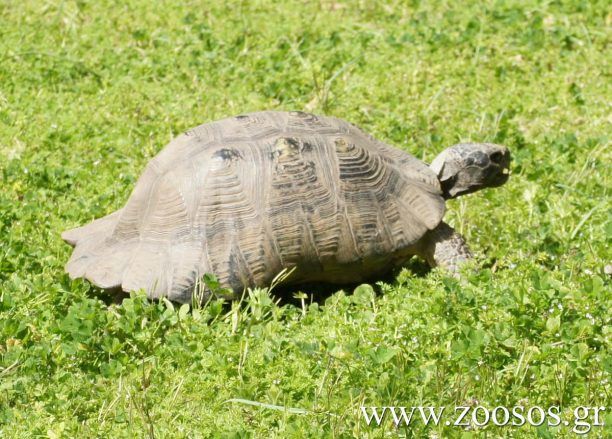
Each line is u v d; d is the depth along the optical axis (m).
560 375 8.27
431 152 13.01
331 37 16.34
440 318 8.93
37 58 15.46
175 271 9.42
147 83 14.98
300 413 7.91
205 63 15.53
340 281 10.09
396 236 9.88
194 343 8.80
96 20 17.08
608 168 12.52
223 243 9.48
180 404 8.18
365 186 9.88
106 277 9.61
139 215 9.87
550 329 8.69
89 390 8.29
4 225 10.96
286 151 9.73
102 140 13.20
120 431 7.78
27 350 8.73
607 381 8.18
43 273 10.25
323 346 8.61
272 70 15.38
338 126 10.36
